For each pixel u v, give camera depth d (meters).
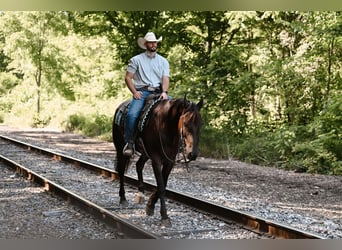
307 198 10.85
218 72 21.41
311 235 6.86
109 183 12.27
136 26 24.27
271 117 21.30
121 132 9.34
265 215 8.82
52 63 39.69
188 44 23.30
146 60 8.71
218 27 22.81
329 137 15.79
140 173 9.87
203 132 19.97
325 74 18.88
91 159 17.08
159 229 7.79
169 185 11.92
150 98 8.53
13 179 12.77
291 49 20.89
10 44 39.88
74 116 32.06
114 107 31.09
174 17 23.38
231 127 20.33
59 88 40.28
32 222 8.23
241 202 9.99
